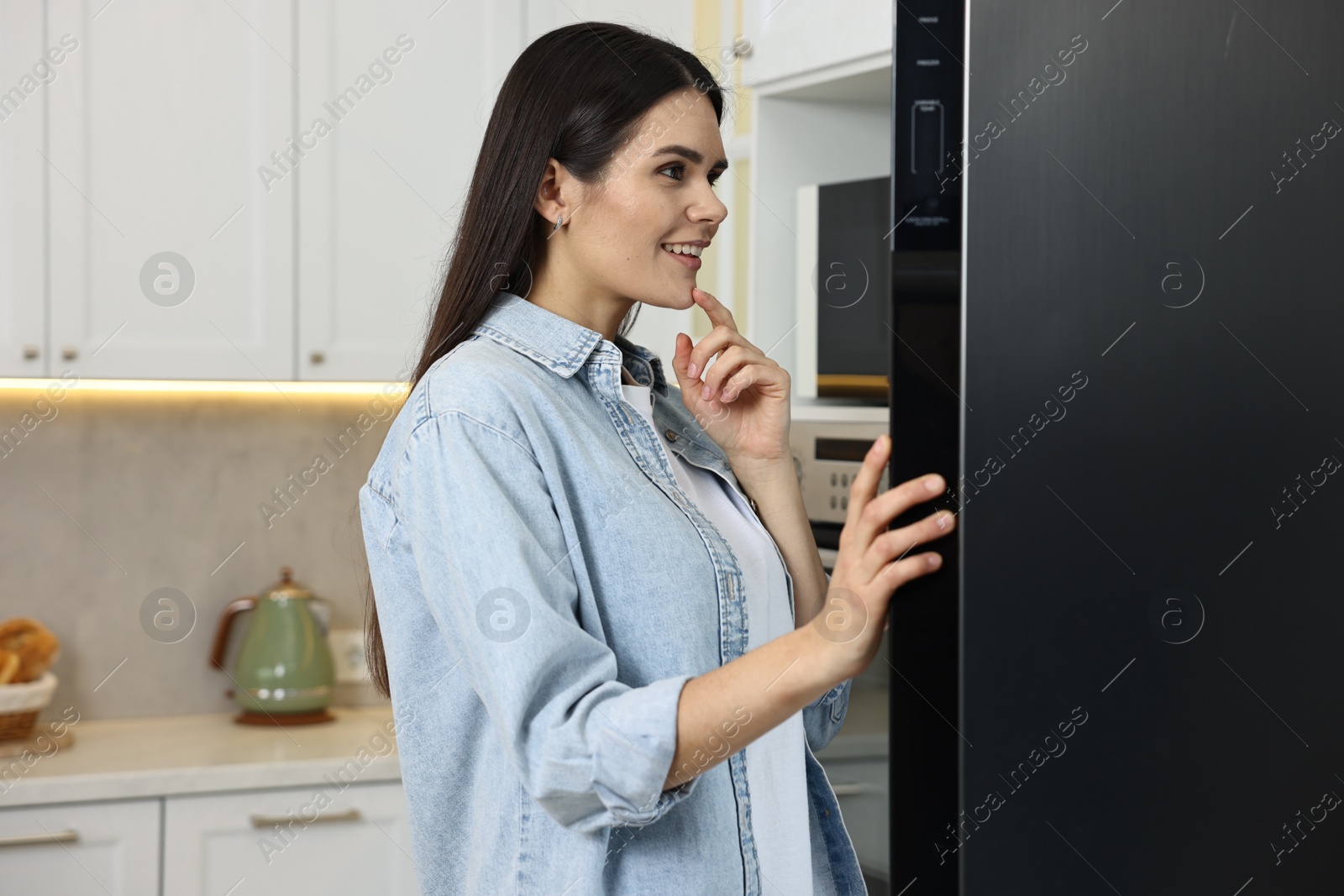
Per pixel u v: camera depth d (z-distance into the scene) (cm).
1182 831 53
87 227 186
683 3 201
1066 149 52
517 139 96
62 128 184
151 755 191
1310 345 55
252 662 213
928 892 53
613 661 77
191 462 225
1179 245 53
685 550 87
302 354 197
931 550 53
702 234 97
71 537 218
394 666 92
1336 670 56
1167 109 53
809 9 159
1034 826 52
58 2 183
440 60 202
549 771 72
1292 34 54
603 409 95
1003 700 51
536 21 206
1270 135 54
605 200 94
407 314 202
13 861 173
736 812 88
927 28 52
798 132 172
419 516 81
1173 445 53
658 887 83
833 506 143
